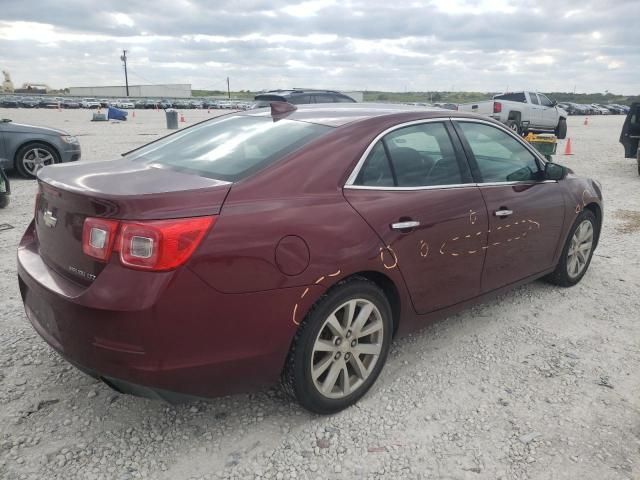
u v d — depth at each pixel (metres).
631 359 3.69
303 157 2.82
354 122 3.16
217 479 2.49
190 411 2.98
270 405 3.06
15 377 3.24
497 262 3.81
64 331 2.47
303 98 14.59
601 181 11.18
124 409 2.98
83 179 2.67
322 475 2.53
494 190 3.73
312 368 2.77
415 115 3.45
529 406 3.11
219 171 2.77
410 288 3.17
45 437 2.72
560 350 3.79
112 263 2.32
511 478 2.55
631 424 2.96
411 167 3.27
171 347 2.35
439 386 3.29
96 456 2.60
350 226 2.80
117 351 2.33
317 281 2.64
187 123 30.98
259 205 2.55
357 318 2.92
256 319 2.51
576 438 2.84
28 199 8.12
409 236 3.07
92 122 32.00
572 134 26.33
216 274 2.38
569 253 4.75
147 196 2.34
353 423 2.92
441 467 2.61
